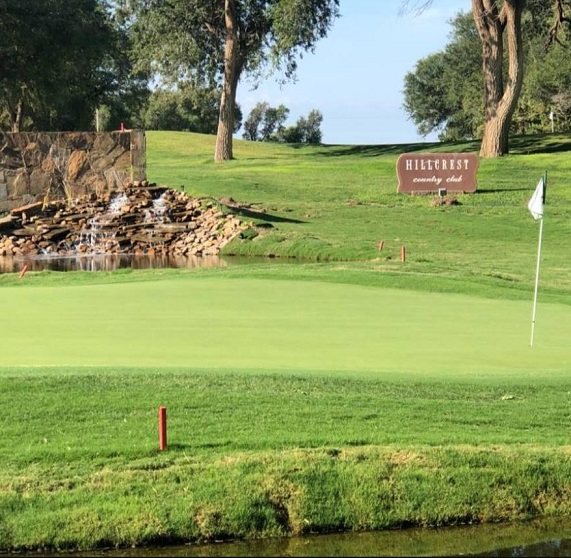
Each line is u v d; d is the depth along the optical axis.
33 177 33.97
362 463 6.91
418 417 8.21
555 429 8.02
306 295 16.58
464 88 93.69
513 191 39.25
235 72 57.38
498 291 17.42
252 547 6.37
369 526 6.60
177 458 7.02
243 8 56.94
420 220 33.91
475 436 7.68
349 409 8.34
